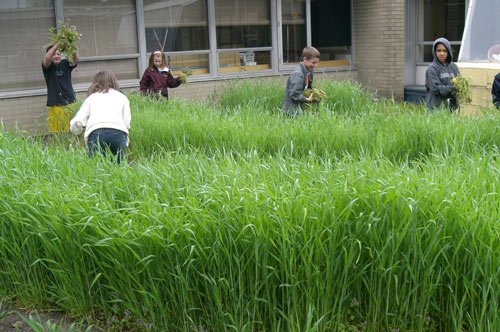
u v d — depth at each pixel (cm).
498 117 661
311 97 842
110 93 651
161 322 389
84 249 396
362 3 1461
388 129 667
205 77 1304
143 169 471
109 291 414
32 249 433
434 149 607
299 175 429
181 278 370
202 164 470
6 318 439
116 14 1191
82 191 429
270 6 1377
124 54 1209
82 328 415
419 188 379
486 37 916
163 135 729
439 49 802
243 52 1355
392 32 1416
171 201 409
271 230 368
